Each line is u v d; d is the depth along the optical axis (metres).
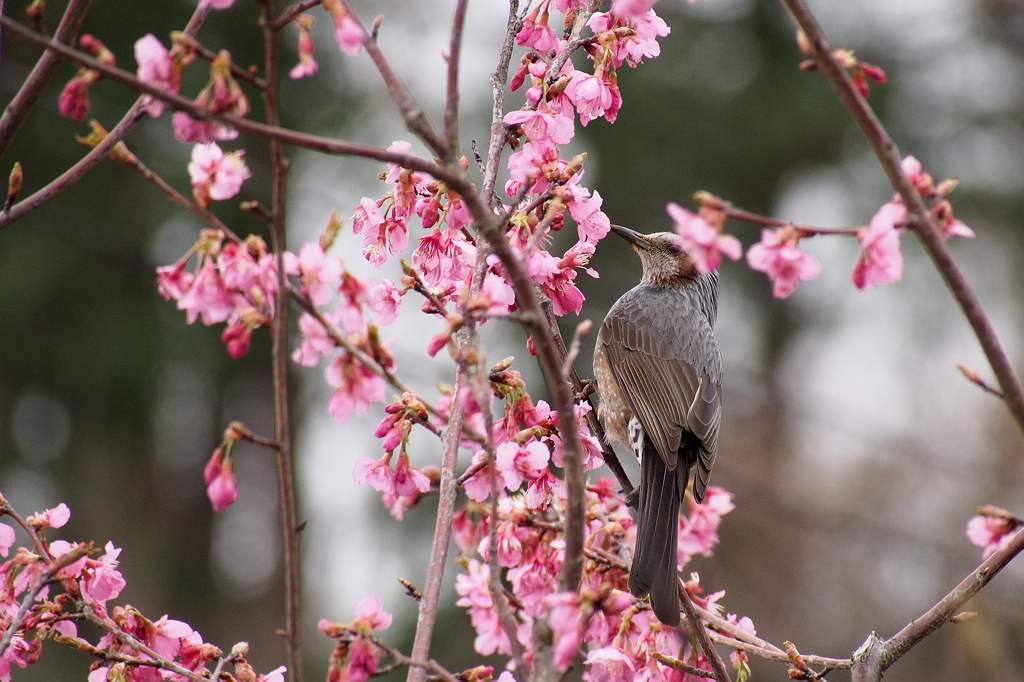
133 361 15.23
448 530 4.17
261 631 17.11
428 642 3.97
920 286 17.75
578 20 4.88
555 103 4.69
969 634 12.91
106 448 16.48
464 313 3.91
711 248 3.44
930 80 18.91
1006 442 17.08
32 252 15.18
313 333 3.52
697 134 17.11
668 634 4.89
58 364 15.29
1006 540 4.81
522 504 4.78
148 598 16.86
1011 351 18.20
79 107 3.44
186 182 14.46
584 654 4.84
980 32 19.23
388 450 4.43
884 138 3.51
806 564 16.02
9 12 14.13
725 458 16.59
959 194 18.27
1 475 15.75
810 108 17.47
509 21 4.89
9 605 4.18
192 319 3.54
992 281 18.44
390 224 4.71
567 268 4.85
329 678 3.69
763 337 18.09
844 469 17.25
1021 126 18.66
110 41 14.68
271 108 3.33
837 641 15.55
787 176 18.20
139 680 4.27
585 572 4.89
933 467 15.91
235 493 3.39
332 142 3.29
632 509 5.95
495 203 4.89
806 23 3.47
